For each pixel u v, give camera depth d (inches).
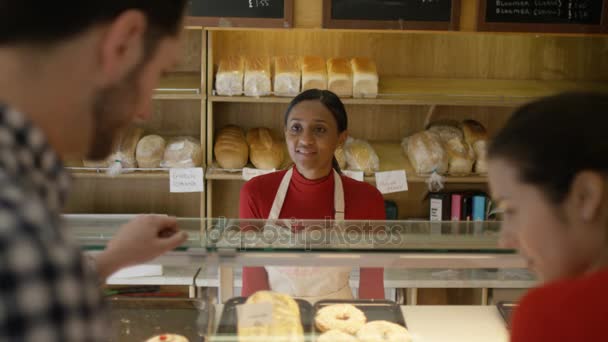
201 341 47.5
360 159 106.9
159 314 50.3
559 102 27.0
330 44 115.4
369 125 118.6
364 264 45.3
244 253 44.8
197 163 105.6
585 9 99.8
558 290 26.7
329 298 52.8
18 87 21.1
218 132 112.7
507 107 118.6
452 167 108.3
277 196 75.3
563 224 26.4
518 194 27.3
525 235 27.7
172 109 116.5
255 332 47.6
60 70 21.4
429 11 98.8
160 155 106.1
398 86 111.0
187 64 114.3
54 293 17.5
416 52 116.6
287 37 114.8
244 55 114.0
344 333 49.0
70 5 20.4
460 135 111.6
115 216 48.2
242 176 105.3
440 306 55.2
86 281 19.0
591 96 27.0
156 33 23.5
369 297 54.1
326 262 45.3
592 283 25.9
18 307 16.8
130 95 23.7
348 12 98.2
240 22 97.7
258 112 117.3
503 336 50.6
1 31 20.3
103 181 117.8
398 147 115.8
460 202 110.0
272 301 49.9
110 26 21.6
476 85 113.2
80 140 23.3
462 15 99.7
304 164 73.3
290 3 97.1
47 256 17.5
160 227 42.4
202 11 97.5
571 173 25.3
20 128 19.9
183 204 120.0
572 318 25.6
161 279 51.4
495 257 45.4
